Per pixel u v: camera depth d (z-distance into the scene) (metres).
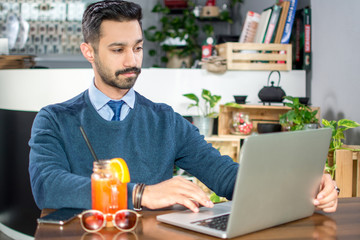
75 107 1.56
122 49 1.43
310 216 1.19
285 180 1.07
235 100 3.11
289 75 3.36
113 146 1.52
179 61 5.34
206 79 3.34
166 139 1.58
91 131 1.52
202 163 1.55
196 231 1.04
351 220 1.15
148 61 5.76
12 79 3.47
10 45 5.63
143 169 1.54
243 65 3.28
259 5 4.45
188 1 5.28
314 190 1.18
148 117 1.61
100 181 1.08
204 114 3.28
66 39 5.69
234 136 3.04
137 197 1.18
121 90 1.55
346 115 2.88
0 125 3.62
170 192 1.18
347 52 2.83
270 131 2.91
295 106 2.67
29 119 3.38
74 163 1.50
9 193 3.52
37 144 1.43
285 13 3.25
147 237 1.00
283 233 1.04
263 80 3.36
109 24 1.41
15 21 5.62
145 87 3.32
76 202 1.18
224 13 5.24
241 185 0.96
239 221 0.99
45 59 5.68
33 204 3.36
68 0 5.65
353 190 2.40
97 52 1.45
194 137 1.63
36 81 3.35
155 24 5.76
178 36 5.23
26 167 3.38
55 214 1.15
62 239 0.98
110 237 1.00
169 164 1.58
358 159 2.32
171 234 1.02
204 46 3.73
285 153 1.05
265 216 1.05
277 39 3.28
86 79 3.29
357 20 2.69
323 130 1.15
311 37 3.37
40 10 5.64
